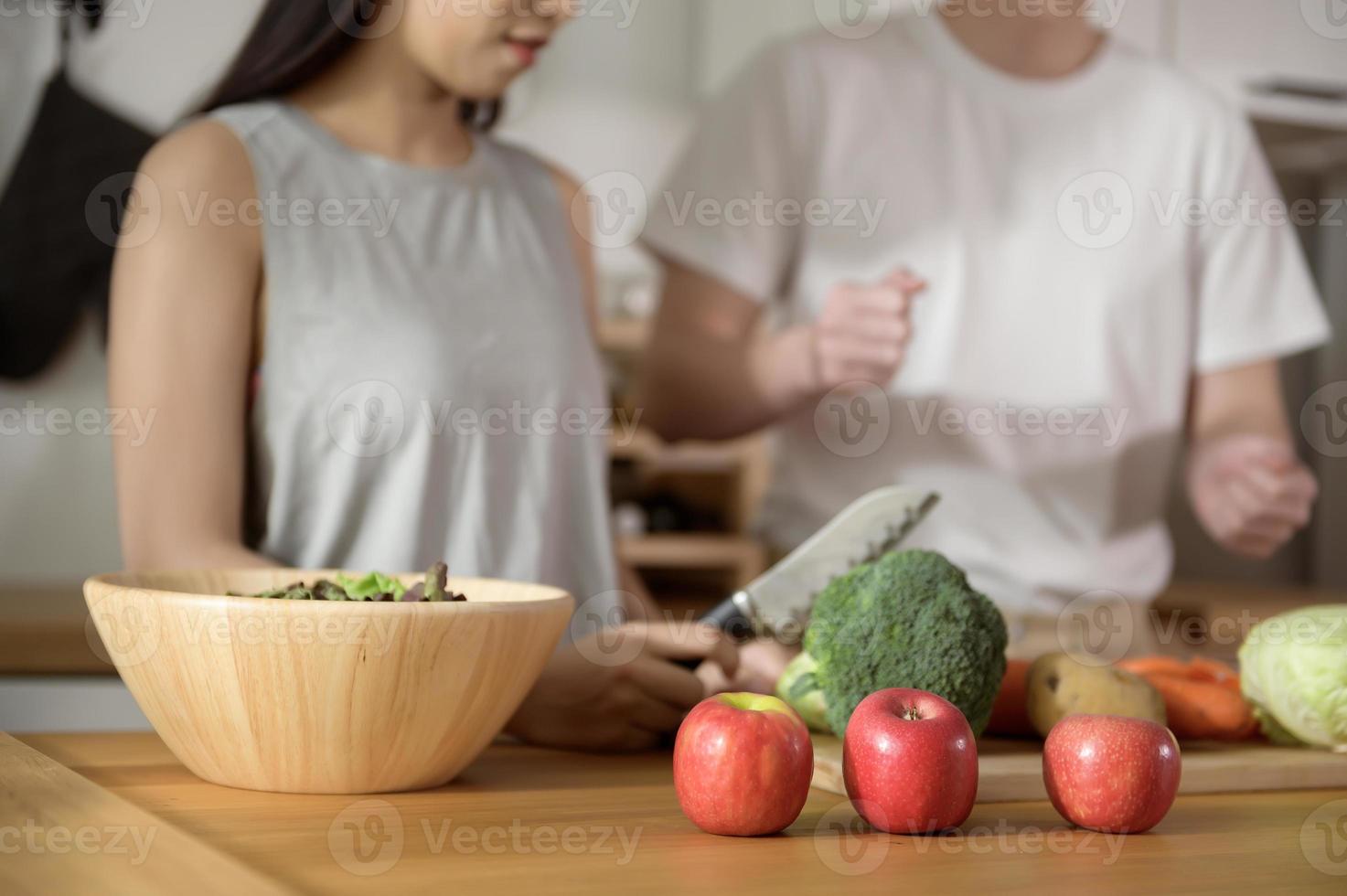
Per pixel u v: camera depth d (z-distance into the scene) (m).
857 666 0.77
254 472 1.13
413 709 0.69
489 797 0.73
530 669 0.74
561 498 1.25
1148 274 1.91
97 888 0.50
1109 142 1.92
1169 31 2.33
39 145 2.12
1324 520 2.54
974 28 1.91
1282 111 2.40
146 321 1.03
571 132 3.06
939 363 1.89
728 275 1.89
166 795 0.71
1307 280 1.97
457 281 1.17
